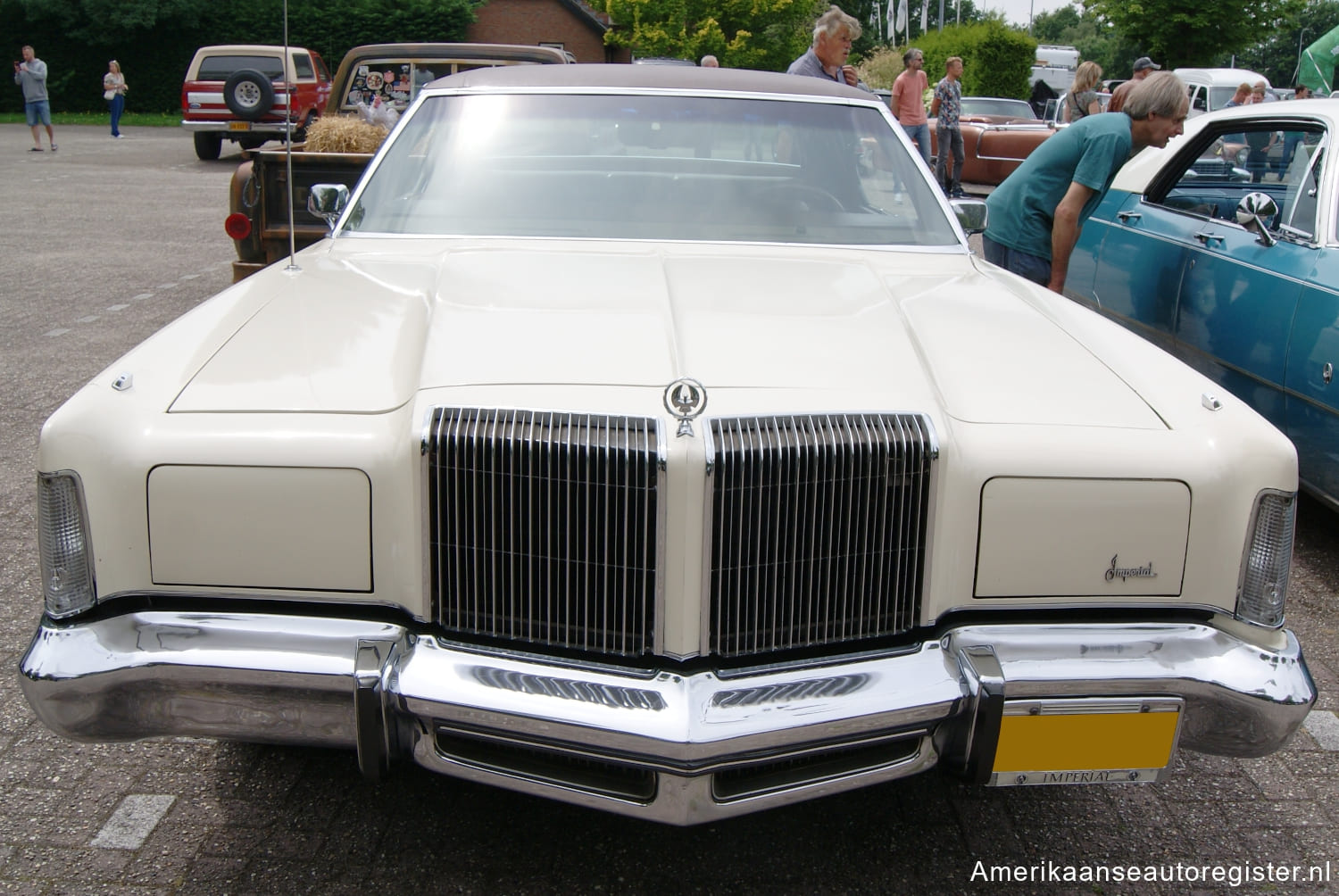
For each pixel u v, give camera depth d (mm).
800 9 30875
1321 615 3643
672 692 1956
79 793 2523
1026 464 2037
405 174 3217
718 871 2344
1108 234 5586
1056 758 2068
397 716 2006
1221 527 2076
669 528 1938
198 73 18328
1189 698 2072
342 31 33062
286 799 2531
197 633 2021
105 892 2203
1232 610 2105
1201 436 2111
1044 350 2400
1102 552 2070
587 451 1934
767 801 2037
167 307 7305
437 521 2000
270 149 6164
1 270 8492
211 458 1995
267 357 2240
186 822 2436
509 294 2500
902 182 3312
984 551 2059
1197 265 4758
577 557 1980
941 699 1998
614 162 3193
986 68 26500
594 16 34500
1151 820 2561
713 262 2812
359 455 1996
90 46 32750
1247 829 2533
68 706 1973
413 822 2465
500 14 34344
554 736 1939
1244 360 4359
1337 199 4160
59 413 2035
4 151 19719
